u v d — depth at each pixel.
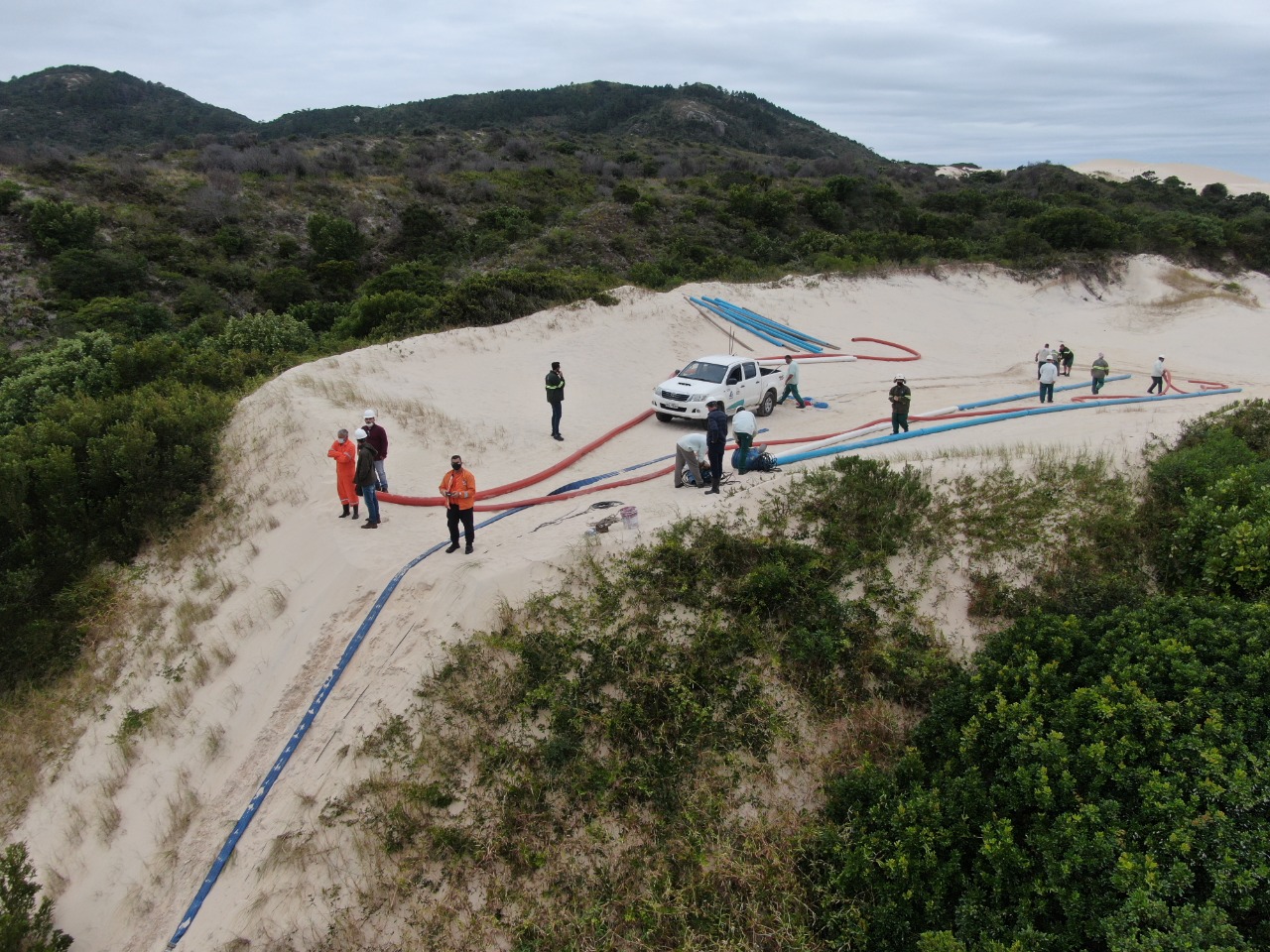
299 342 23.86
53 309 31.56
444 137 77.94
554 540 10.54
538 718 8.30
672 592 9.41
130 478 13.73
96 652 11.36
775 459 13.35
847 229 49.22
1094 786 6.53
